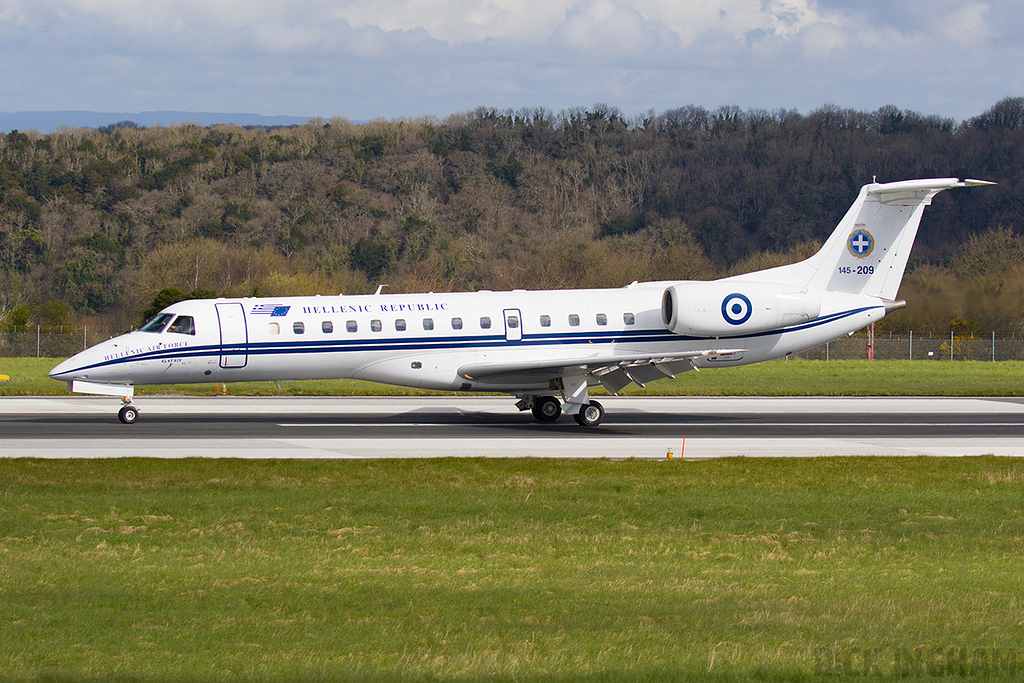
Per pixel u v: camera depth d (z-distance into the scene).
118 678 31.19
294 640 35.03
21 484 66.88
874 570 46.06
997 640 35.44
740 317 106.44
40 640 34.84
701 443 92.19
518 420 109.94
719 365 110.19
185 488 65.94
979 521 57.38
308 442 90.69
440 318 104.88
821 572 45.62
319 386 152.50
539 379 104.06
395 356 104.19
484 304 106.62
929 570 46.19
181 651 33.81
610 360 101.56
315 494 63.81
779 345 110.75
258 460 77.75
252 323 102.25
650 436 96.88
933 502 62.59
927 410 123.38
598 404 104.56
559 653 33.69
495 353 105.50
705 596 41.16
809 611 39.00
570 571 45.47
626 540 52.06
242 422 106.00
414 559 47.66
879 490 66.75
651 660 33.06
